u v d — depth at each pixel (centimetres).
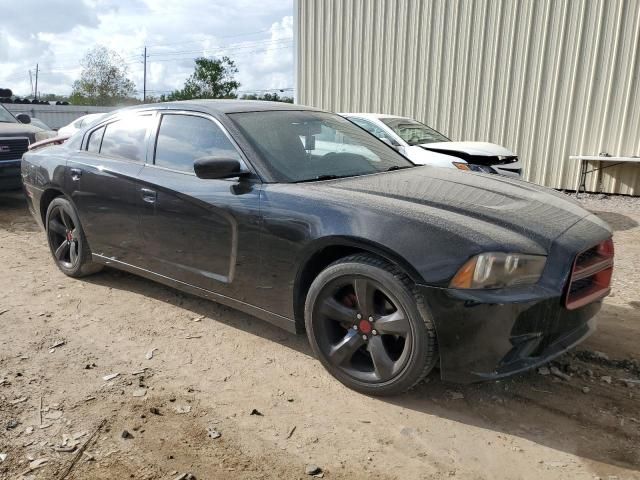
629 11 883
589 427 267
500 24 1011
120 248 420
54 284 471
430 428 267
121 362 333
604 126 942
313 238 295
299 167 347
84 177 434
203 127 373
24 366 326
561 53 959
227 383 309
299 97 1325
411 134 830
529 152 1027
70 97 4828
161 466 238
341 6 1205
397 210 283
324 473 235
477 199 314
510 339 257
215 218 341
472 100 1071
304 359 337
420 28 1106
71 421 270
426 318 265
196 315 404
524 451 249
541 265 265
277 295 323
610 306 423
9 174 782
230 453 248
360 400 291
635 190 938
